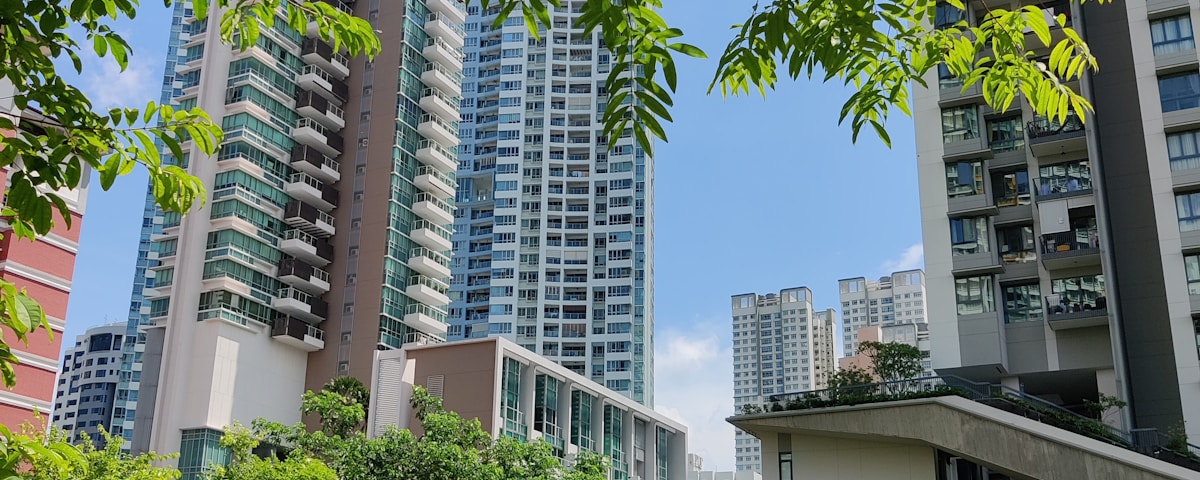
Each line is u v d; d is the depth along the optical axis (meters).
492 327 112.88
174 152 5.56
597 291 113.00
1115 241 39.16
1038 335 39.19
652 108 4.57
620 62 4.62
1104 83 41.22
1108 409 36.56
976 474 36.44
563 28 123.44
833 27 4.90
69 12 5.31
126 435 102.69
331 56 72.19
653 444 64.44
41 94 5.21
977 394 33.91
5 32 5.11
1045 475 31.20
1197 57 37.62
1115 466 30.34
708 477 92.12
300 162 67.88
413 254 70.62
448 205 73.69
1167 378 36.88
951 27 5.72
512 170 118.25
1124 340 37.59
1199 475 29.16
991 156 40.78
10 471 4.90
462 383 51.19
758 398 172.25
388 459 31.78
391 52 73.00
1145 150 39.62
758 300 179.00
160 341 62.12
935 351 39.19
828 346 175.12
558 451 54.38
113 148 5.40
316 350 67.00
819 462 35.44
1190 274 35.69
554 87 121.19
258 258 64.50
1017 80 5.88
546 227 115.56
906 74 5.73
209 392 59.47
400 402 51.59
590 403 58.69
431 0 76.69
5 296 5.09
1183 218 36.34
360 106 72.38
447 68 77.31
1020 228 40.81
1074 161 40.62
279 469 29.02
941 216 40.75
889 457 34.28
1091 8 42.12
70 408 130.00
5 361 5.29
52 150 5.34
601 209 116.00
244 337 62.56
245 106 65.19
